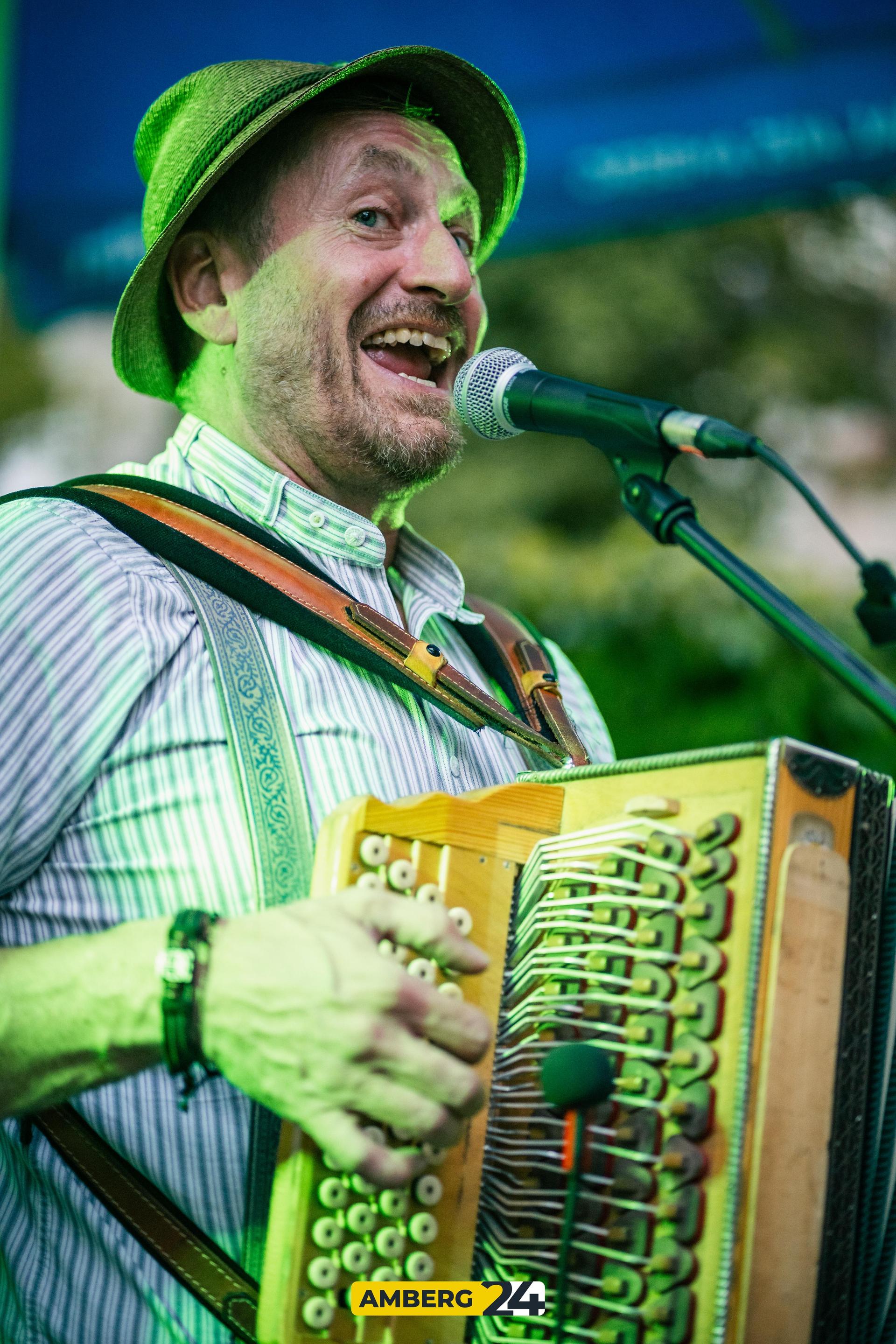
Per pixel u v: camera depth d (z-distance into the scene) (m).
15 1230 1.81
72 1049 1.55
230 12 4.29
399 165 2.23
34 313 4.54
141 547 1.97
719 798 1.51
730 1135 1.41
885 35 3.88
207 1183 1.70
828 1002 1.44
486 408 2.00
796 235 8.66
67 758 1.77
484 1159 1.57
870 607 1.75
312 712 1.91
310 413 2.16
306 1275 1.47
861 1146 1.50
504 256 4.39
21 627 1.78
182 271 2.28
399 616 2.25
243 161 2.23
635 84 4.11
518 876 1.65
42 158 4.42
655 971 1.50
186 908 1.69
